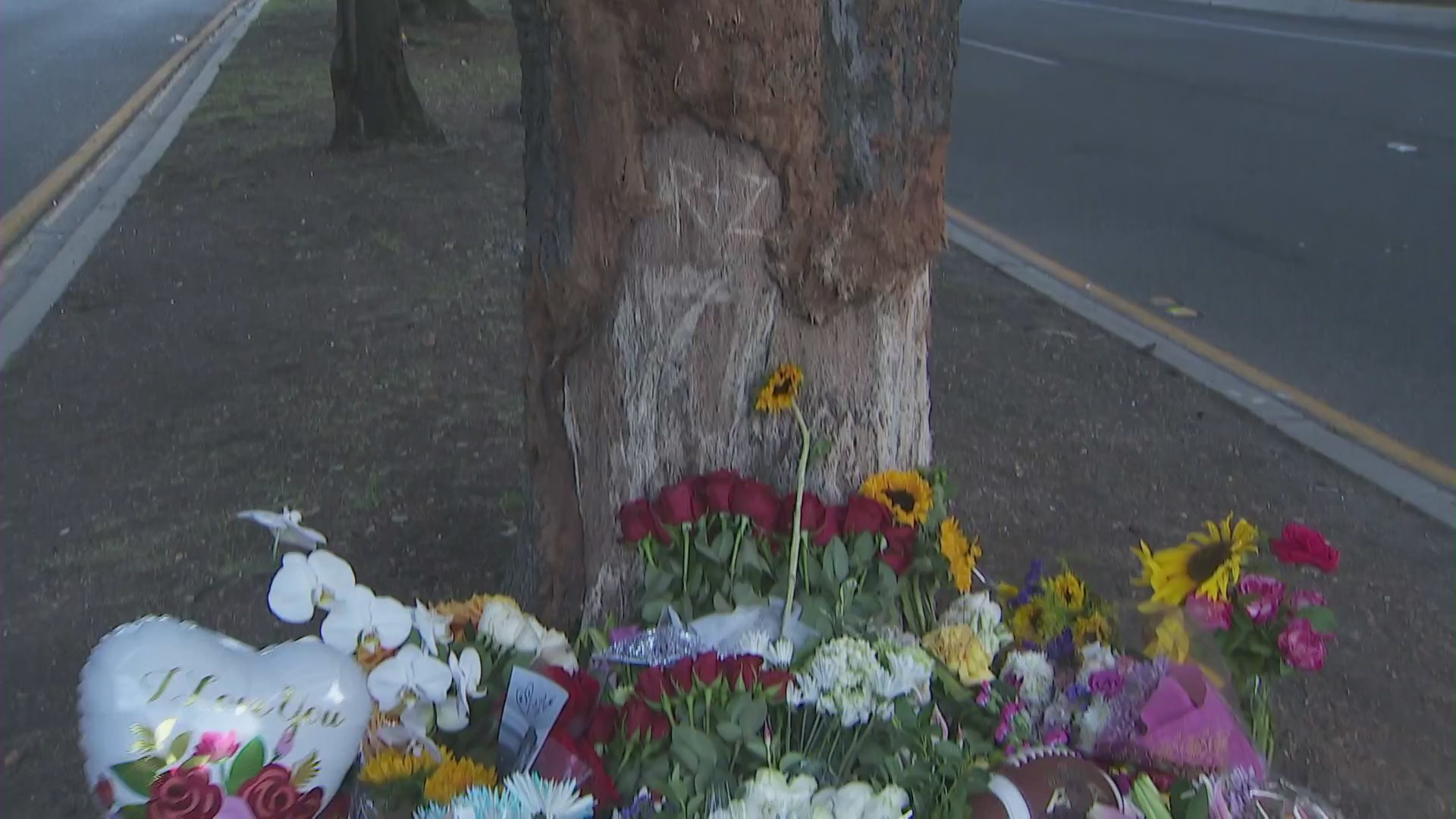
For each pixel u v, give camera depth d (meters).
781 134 2.10
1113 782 1.90
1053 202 8.30
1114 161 9.42
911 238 2.23
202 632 1.80
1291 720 3.04
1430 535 4.04
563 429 2.39
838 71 2.11
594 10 2.07
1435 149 9.80
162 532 3.82
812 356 2.26
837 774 1.82
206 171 8.91
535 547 2.50
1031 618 2.29
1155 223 7.82
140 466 4.29
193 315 5.89
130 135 10.70
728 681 1.88
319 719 1.75
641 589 2.30
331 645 1.90
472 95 11.97
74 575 3.60
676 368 2.25
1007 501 4.07
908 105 2.15
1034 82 12.73
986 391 5.03
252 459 4.30
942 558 2.24
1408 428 4.92
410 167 8.95
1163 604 2.20
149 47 16.33
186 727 1.67
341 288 6.25
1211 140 10.15
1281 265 6.97
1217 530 2.37
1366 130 10.49
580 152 2.14
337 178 8.65
